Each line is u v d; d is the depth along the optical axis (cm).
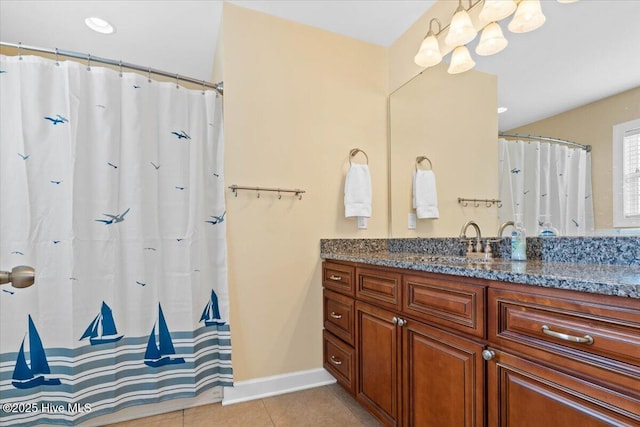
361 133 215
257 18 188
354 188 201
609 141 111
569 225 123
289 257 191
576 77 121
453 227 176
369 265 150
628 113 107
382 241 218
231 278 177
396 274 131
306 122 199
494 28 145
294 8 186
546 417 77
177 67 250
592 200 116
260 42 188
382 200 221
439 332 109
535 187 135
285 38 195
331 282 186
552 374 76
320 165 202
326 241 199
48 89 151
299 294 192
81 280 152
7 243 144
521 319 84
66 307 149
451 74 176
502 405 88
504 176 149
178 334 169
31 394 144
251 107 185
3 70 146
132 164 164
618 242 108
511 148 146
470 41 161
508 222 147
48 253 149
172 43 217
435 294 112
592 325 69
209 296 178
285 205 191
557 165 127
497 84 151
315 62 203
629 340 63
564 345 74
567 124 124
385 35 213
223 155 179
